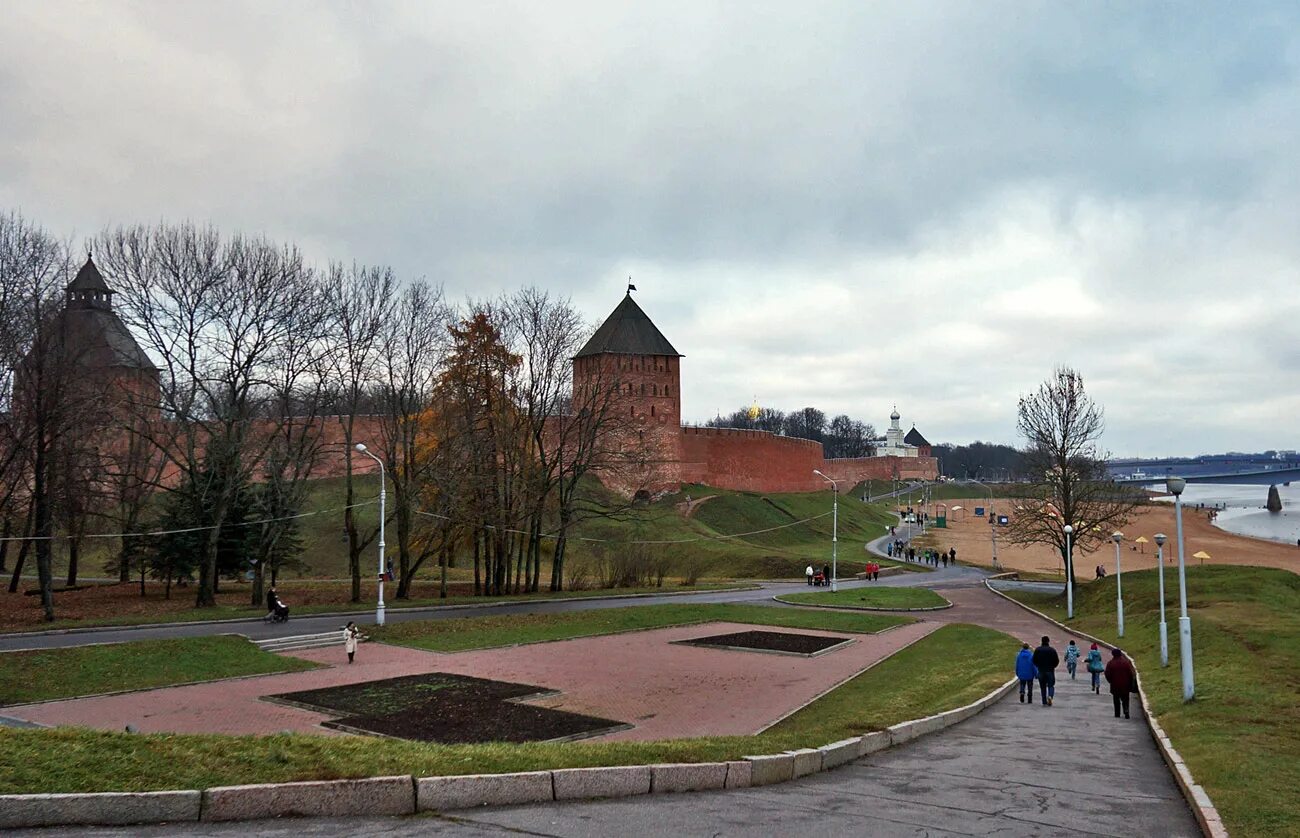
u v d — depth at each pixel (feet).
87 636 109.91
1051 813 38.52
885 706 76.54
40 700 81.41
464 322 182.50
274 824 31.96
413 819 33.78
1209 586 145.18
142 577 170.09
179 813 31.60
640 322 362.12
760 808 38.11
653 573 231.71
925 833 34.60
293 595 171.12
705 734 68.85
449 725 69.10
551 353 192.95
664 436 357.20
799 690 89.04
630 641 127.24
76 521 162.09
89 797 30.48
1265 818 35.06
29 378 134.82
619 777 39.91
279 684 90.43
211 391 155.84
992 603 185.37
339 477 261.65
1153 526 450.71
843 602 181.88
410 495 165.27
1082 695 82.02
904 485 651.25
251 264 145.48
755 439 423.23
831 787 43.60
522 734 65.92
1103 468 192.95
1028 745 56.80
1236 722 55.93
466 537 187.42
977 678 91.50
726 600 187.62
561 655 112.78
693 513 335.26
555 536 208.44
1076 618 149.69
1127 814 38.52
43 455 133.49
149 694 85.05
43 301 138.82
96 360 153.58
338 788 33.99
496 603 161.89
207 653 100.01
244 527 169.27
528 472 193.57
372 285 165.99
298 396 158.51
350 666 102.32
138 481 155.02
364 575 219.20
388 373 166.81
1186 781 42.57
